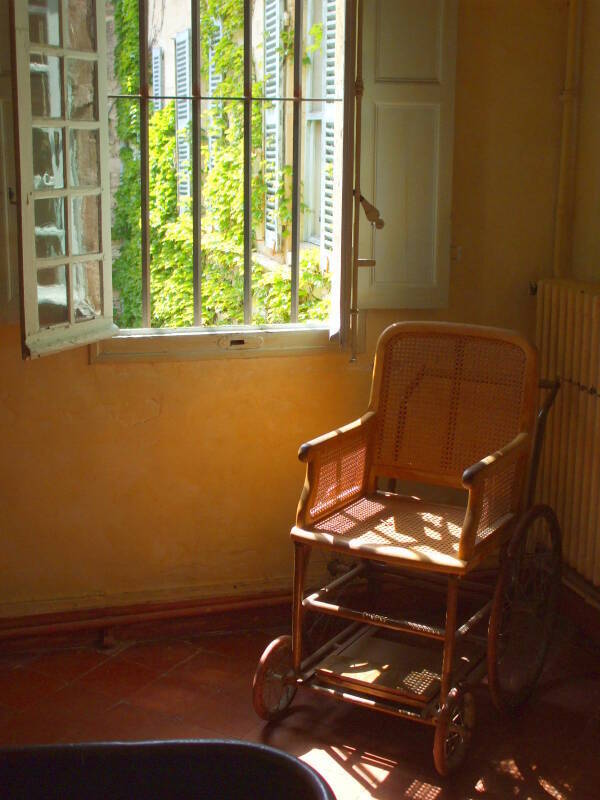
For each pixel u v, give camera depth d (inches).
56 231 119.0
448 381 127.7
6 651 134.8
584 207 141.4
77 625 136.3
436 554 108.3
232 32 229.9
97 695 124.8
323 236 167.5
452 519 121.3
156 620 139.4
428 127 136.3
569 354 133.3
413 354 129.6
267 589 144.8
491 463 108.5
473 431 126.4
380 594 145.5
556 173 144.5
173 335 135.0
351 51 127.6
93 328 127.8
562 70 141.8
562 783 108.3
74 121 120.1
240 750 67.2
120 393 134.6
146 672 130.6
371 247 138.3
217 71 231.6
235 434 140.4
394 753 113.3
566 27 140.7
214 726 118.2
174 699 124.1
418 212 138.3
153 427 136.9
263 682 115.6
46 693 125.2
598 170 137.4
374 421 129.3
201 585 143.0
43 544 135.9
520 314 147.9
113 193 259.3
